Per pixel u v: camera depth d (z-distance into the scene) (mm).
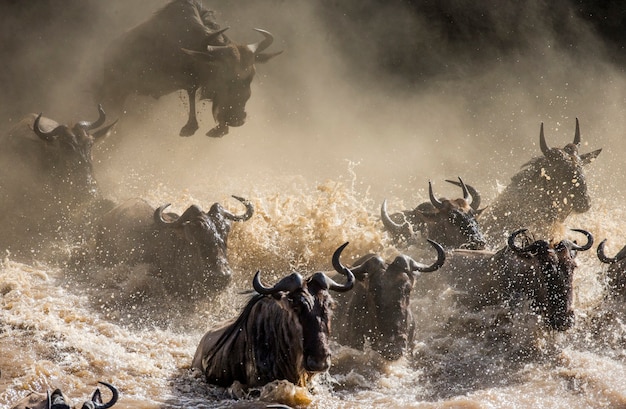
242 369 35625
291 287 33469
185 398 35344
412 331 39375
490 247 52875
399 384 37938
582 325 44156
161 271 47531
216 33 62125
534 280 42250
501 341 42344
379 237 50406
